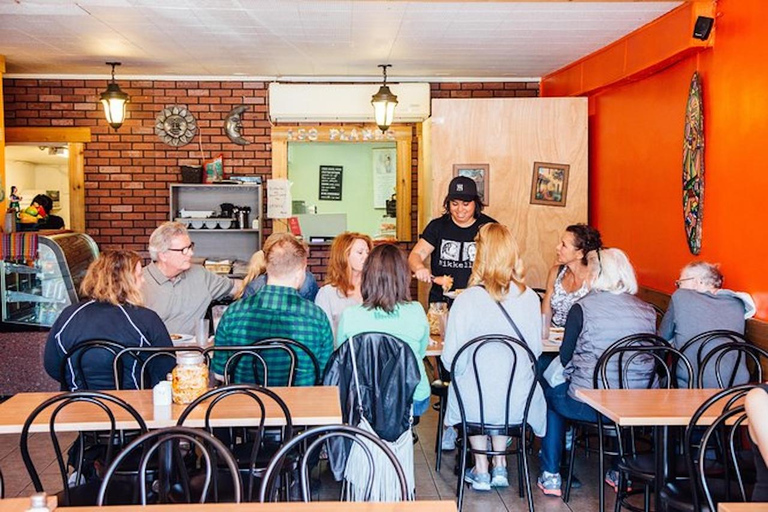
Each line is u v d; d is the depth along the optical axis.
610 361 3.76
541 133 6.67
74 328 3.36
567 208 6.69
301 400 2.96
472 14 5.17
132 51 6.52
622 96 6.16
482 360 3.75
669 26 4.94
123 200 7.86
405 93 7.58
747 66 4.17
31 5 5.00
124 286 3.42
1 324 5.79
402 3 4.89
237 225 7.79
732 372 3.69
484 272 3.77
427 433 5.21
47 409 2.86
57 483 4.23
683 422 2.77
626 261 3.88
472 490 4.15
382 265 3.46
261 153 7.91
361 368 3.34
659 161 5.45
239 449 3.37
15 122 7.75
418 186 8.00
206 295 4.69
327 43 6.17
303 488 2.20
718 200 4.53
